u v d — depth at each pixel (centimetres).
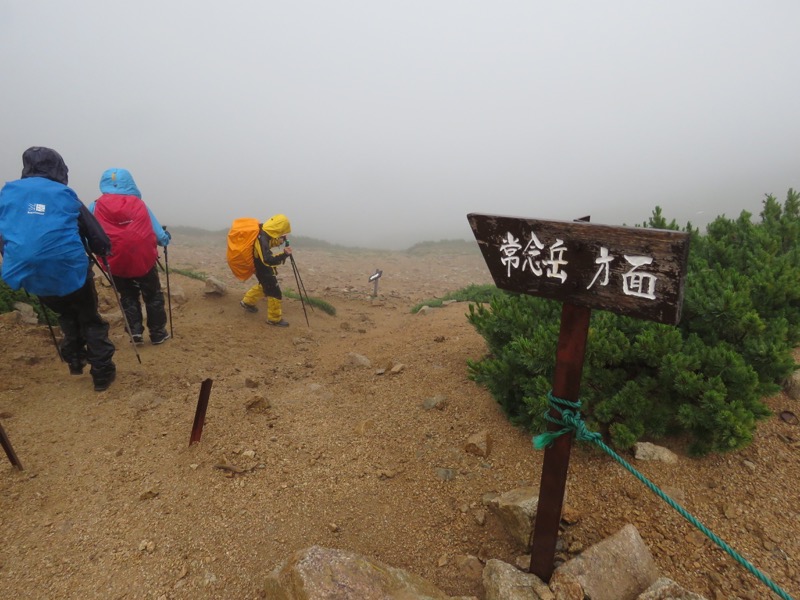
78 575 303
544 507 263
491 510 344
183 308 862
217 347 699
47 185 445
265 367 646
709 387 350
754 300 445
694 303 419
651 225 573
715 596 281
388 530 339
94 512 350
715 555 305
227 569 309
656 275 201
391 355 648
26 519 343
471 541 328
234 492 370
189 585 298
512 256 246
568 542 314
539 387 371
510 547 318
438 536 333
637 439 384
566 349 239
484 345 617
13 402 480
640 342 379
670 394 384
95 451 414
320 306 1015
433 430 441
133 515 347
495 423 440
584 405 381
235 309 887
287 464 402
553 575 271
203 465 397
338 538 332
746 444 338
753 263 496
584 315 230
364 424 456
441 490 371
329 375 605
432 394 505
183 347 674
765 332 407
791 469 371
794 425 414
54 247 431
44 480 379
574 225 219
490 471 384
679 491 349
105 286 868
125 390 518
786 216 605
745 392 353
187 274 1119
